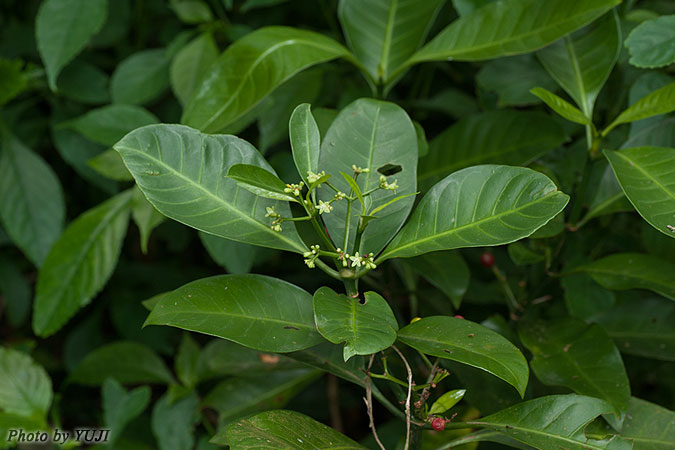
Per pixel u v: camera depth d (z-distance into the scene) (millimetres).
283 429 814
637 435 870
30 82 1131
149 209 1015
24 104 1150
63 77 1130
